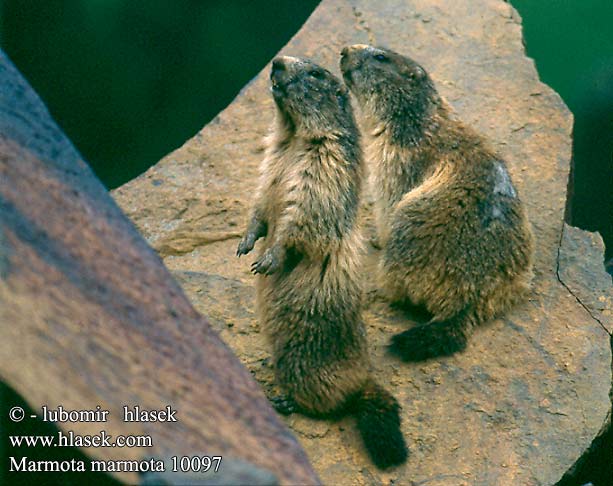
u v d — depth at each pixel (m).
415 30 17.25
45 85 23.06
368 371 10.67
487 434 10.48
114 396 6.04
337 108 11.14
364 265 13.17
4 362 5.82
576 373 11.23
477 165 12.62
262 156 14.92
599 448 10.67
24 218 6.55
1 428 6.61
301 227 10.67
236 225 13.76
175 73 23.61
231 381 6.83
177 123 23.58
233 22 23.64
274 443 6.60
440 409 10.77
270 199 11.30
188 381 6.50
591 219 18.80
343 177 10.87
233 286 12.38
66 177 7.15
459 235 12.02
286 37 23.84
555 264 12.98
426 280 11.98
